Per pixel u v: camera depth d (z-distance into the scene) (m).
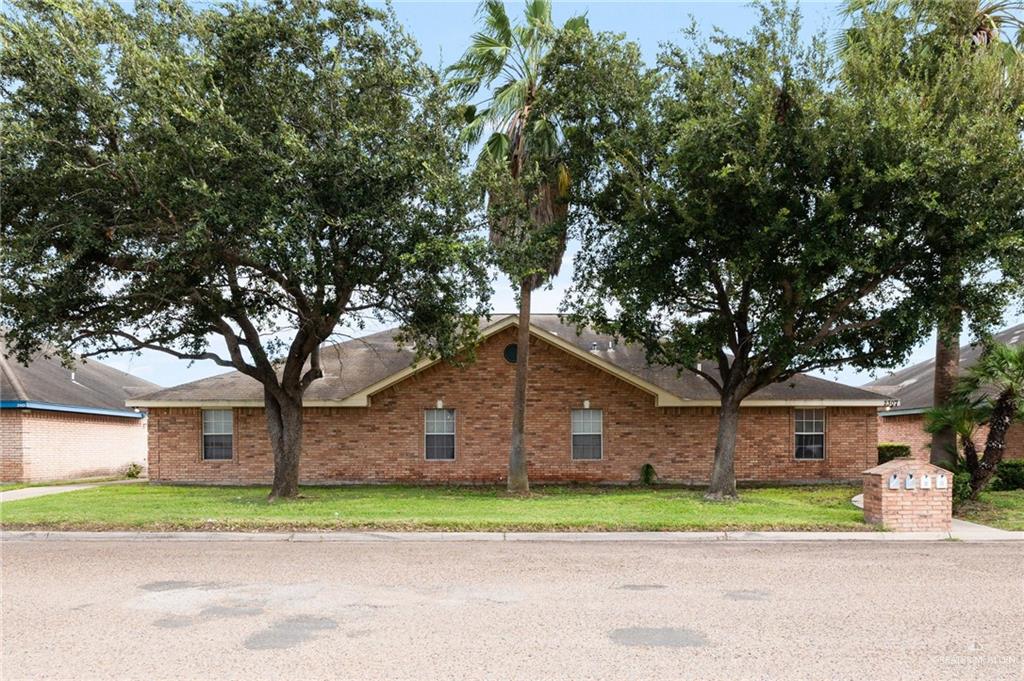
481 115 18.33
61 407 24.41
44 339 16.17
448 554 10.71
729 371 17.52
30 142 12.70
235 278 15.95
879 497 13.00
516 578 8.90
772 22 14.16
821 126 13.48
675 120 15.53
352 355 24.55
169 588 8.34
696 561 10.14
